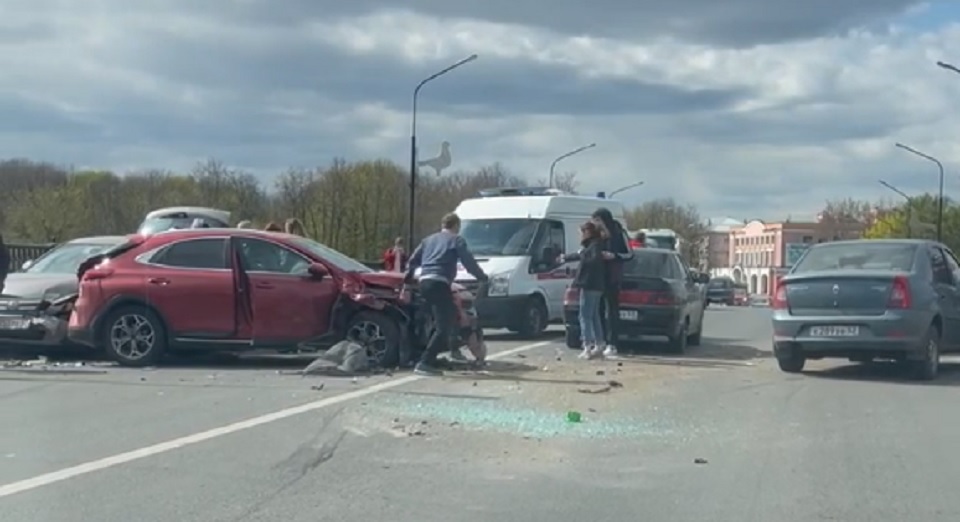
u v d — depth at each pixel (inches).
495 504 294.7
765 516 285.3
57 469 327.0
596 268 631.8
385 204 2249.0
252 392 476.7
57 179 2164.1
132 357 566.3
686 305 697.0
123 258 571.5
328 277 570.3
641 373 568.7
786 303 567.5
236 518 277.3
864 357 561.6
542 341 784.3
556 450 365.7
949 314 581.6
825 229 4773.6
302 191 2309.3
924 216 2920.8
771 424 420.5
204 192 2396.7
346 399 458.0
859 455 363.3
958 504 298.7
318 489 308.3
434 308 545.6
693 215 4215.1
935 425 421.1
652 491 311.1
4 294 606.9
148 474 322.3
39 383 502.3
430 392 481.1
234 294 562.3
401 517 280.7
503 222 836.0
